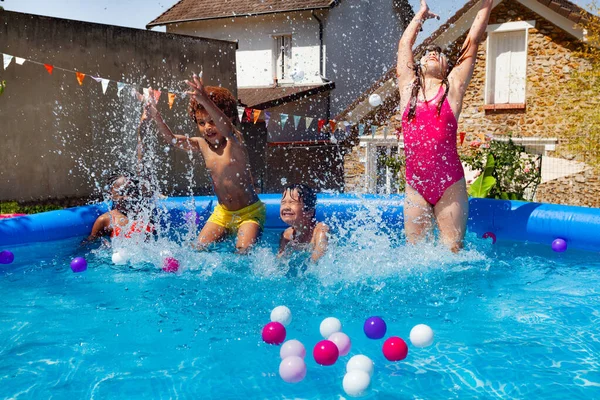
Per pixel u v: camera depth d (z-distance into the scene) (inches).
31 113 408.5
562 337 128.2
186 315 143.7
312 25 681.6
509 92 452.4
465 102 462.6
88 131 434.0
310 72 689.6
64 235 234.4
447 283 167.8
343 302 152.1
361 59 759.7
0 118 396.5
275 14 695.1
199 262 191.6
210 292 161.3
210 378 109.2
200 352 121.3
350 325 136.3
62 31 417.7
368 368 106.9
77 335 132.0
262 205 223.9
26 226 223.9
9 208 393.1
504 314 143.4
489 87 457.1
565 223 213.9
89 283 172.6
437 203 194.7
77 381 108.5
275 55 711.7
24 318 143.7
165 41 480.1
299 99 641.0
